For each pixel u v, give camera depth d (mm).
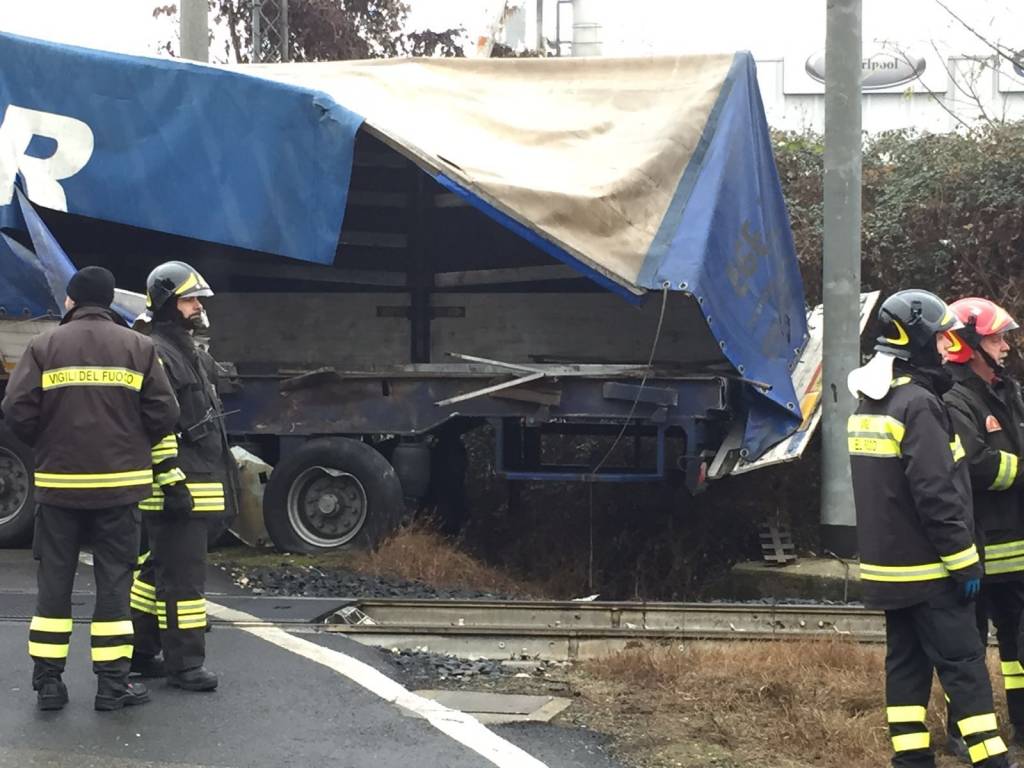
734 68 10984
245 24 21141
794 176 16109
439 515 12227
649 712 6066
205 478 6234
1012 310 13789
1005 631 5746
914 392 4922
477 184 9703
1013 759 5508
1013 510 5656
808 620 8258
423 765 5160
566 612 8312
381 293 12719
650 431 11211
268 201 9969
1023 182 14203
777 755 5418
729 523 12523
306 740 5453
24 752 5203
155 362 5809
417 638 7535
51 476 5656
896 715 5082
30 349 5703
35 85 10414
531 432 11711
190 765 5109
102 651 5773
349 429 10711
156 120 10211
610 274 9758
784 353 11297
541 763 5211
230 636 7328
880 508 4977
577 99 11250
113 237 12867
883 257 14859
